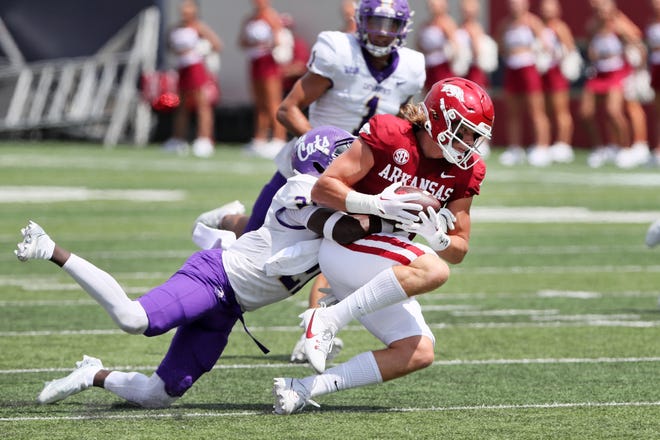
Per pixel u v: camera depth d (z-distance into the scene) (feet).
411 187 45.50
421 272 44.98
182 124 216.54
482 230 117.70
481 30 205.16
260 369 58.49
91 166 182.09
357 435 44.78
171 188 151.74
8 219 121.19
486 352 62.49
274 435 44.65
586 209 135.74
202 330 48.70
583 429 46.03
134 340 65.72
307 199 47.32
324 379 47.32
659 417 48.16
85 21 229.66
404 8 59.72
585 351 62.59
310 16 222.69
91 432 45.19
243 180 161.99
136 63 226.99
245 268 47.93
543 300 79.41
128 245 103.81
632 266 95.20
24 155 201.26
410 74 61.46
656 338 66.13
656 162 194.59
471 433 45.24
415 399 51.52
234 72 235.81
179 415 48.11
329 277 46.98
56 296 80.07
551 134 225.76
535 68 198.18
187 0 209.97
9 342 64.69
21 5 230.48
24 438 44.27
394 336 46.85
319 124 61.77
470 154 45.75
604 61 195.31
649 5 212.64
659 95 192.24
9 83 229.45
